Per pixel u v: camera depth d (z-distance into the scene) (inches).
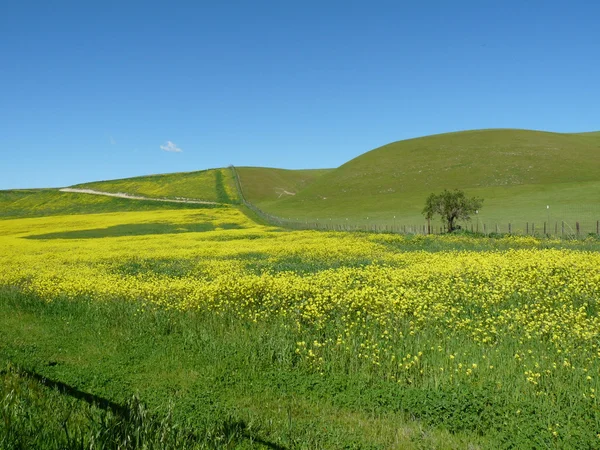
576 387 288.5
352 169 4650.6
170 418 251.9
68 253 1254.3
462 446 239.8
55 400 286.4
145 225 2689.5
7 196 5492.1
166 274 826.2
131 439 219.9
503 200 2726.4
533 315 427.8
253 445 242.8
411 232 1861.5
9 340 450.0
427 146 4862.2
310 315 435.5
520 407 263.9
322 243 1267.2
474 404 269.3
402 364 334.6
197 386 331.3
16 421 229.0
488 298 483.2
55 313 557.6
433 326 416.2
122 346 423.5
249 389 323.9
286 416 282.5
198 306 496.7
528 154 4008.4
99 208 4451.3
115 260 1080.8
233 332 430.0
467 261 713.0
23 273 821.9
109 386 335.3
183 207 4119.1
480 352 345.7
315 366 352.8
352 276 656.4
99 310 539.2
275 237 1624.0
